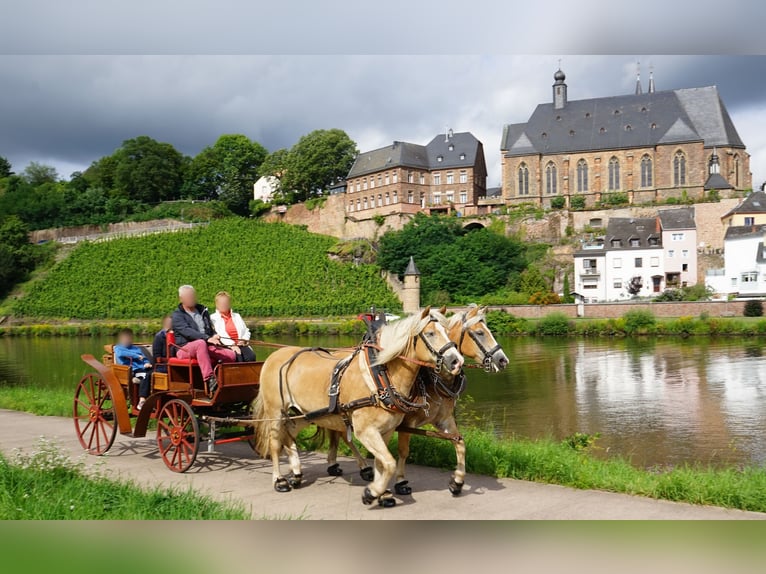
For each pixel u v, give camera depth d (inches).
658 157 4033.0
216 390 362.6
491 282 3255.4
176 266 3759.8
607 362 1616.6
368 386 297.1
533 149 4242.1
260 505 302.8
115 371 435.2
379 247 3695.9
